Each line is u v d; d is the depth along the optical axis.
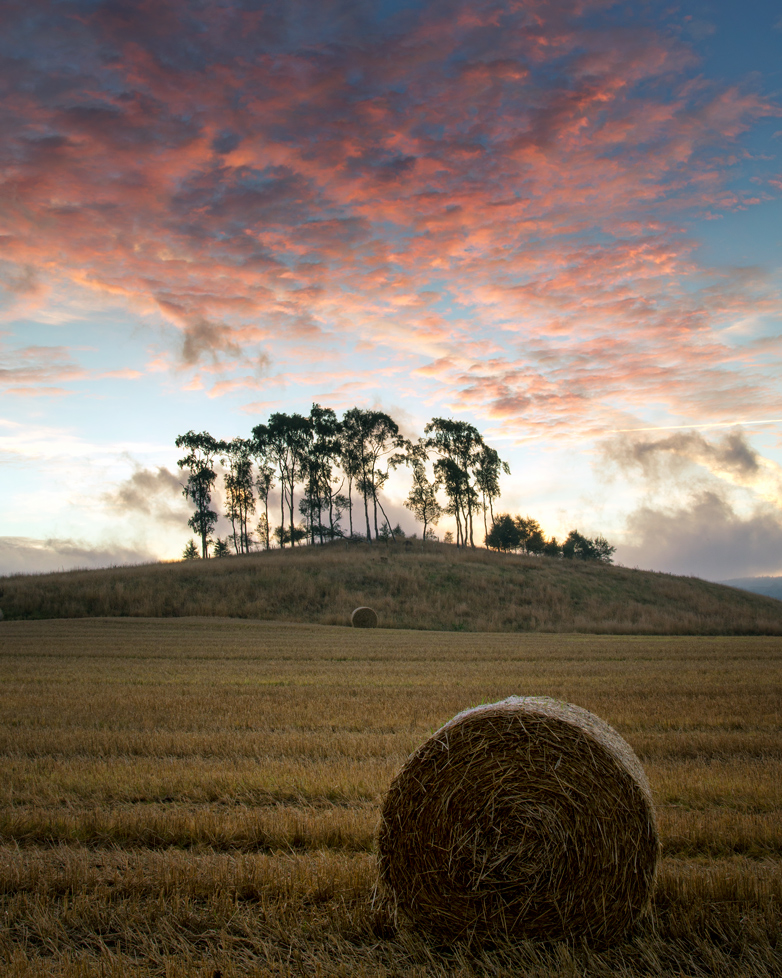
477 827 4.81
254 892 5.06
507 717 4.93
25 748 9.72
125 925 4.57
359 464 85.44
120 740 10.10
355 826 6.29
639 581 61.88
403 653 24.50
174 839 6.24
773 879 4.98
